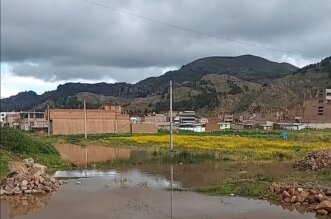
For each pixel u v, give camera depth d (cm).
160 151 4722
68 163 3706
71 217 1720
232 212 1784
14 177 2362
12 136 3625
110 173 3153
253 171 3153
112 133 9744
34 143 3856
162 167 3516
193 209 1853
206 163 3772
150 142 6325
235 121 14838
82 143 6544
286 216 1703
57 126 9494
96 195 2219
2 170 2706
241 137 7094
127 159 4122
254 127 12631
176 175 3025
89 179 2827
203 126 12469
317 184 2275
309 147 5172
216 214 1752
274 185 2181
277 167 3422
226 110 18775
